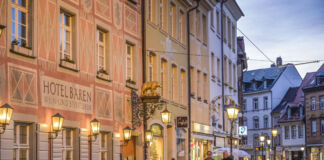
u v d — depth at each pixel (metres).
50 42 17.89
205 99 38.00
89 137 20.28
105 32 22.41
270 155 86.62
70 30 19.61
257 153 89.44
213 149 39.78
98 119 21.08
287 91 91.12
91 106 20.53
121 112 23.30
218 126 41.62
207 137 37.91
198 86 36.81
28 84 16.53
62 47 18.98
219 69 43.28
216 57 42.06
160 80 28.55
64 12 19.22
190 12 35.28
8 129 15.41
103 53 22.27
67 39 19.39
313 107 76.44
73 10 19.50
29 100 16.53
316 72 77.56
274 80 90.25
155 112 27.50
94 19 21.14
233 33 50.00
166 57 29.47
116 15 23.25
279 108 88.25
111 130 22.19
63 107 18.50
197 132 35.16
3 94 15.28
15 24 16.28
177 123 30.58
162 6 29.67
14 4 16.30
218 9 43.25
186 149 32.88
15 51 15.84
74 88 19.30
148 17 26.95
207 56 39.03
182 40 33.06
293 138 81.06
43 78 17.36
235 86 49.59
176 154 30.94
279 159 84.25
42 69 17.33
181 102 32.38
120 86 23.31
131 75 25.20
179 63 31.89
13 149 15.93
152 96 24.64
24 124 16.58
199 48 36.81
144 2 26.50
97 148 20.95
